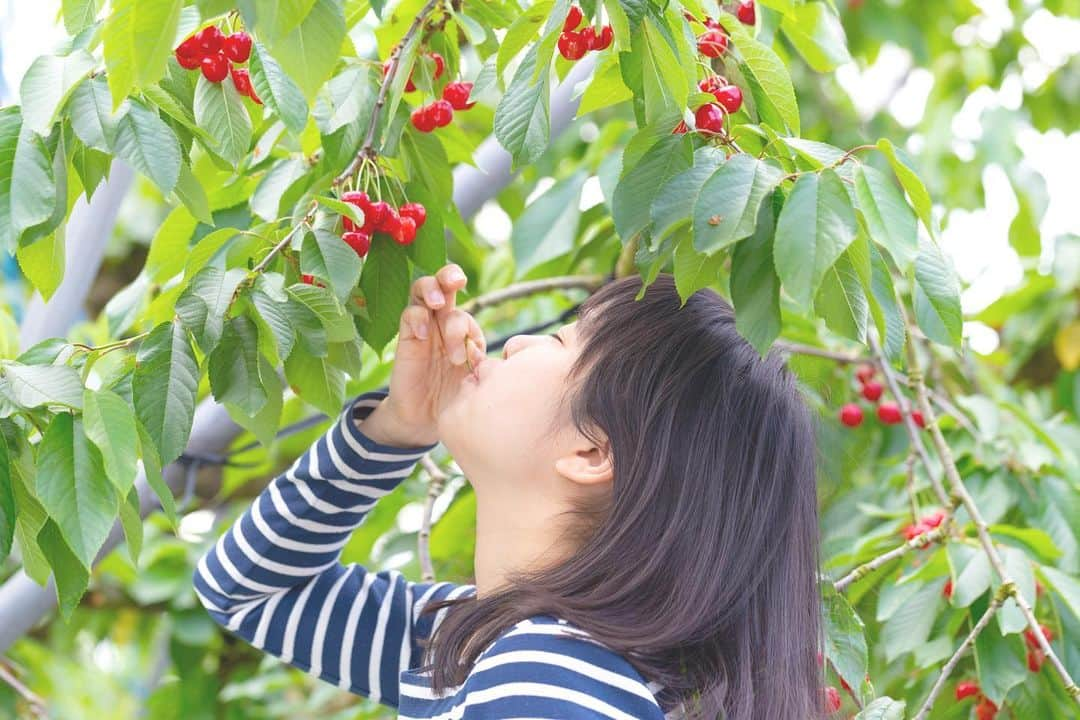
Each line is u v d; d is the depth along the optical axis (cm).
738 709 122
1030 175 292
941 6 317
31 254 127
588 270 262
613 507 125
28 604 176
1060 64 319
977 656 177
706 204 105
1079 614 172
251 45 123
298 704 284
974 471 216
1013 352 297
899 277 231
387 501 230
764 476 131
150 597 271
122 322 171
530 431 129
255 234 125
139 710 313
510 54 123
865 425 245
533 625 117
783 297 223
